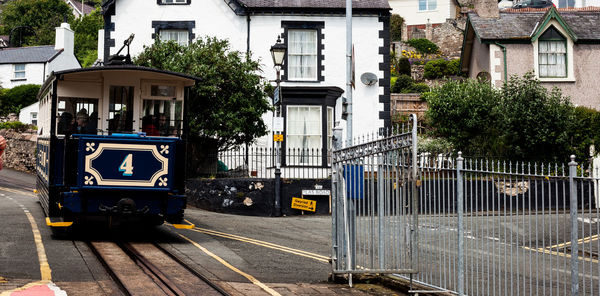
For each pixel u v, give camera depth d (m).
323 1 23.66
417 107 29.09
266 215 18.73
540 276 9.38
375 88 23.30
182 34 23.62
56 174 12.30
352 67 16.31
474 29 26.89
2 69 40.75
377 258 9.22
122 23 23.36
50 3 69.50
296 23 23.34
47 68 40.25
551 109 21.69
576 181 6.32
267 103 20.23
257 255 11.41
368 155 8.95
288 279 9.34
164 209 12.11
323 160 21.00
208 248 11.81
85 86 12.47
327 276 9.75
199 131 19.30
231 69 19.22
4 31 68.62
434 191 8.27
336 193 9.33
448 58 48.25
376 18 23.53
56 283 7.95
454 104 22.34
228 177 19.83
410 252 8.33
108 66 12.14
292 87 21.14
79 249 10.77
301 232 15.22
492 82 26.00
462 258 7.67
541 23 25.97
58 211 12.27
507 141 21.55
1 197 19.22
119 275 8.55
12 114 37.59
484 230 7.43
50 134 12.29
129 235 12.95
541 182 6.69
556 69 26.19
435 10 60.59
